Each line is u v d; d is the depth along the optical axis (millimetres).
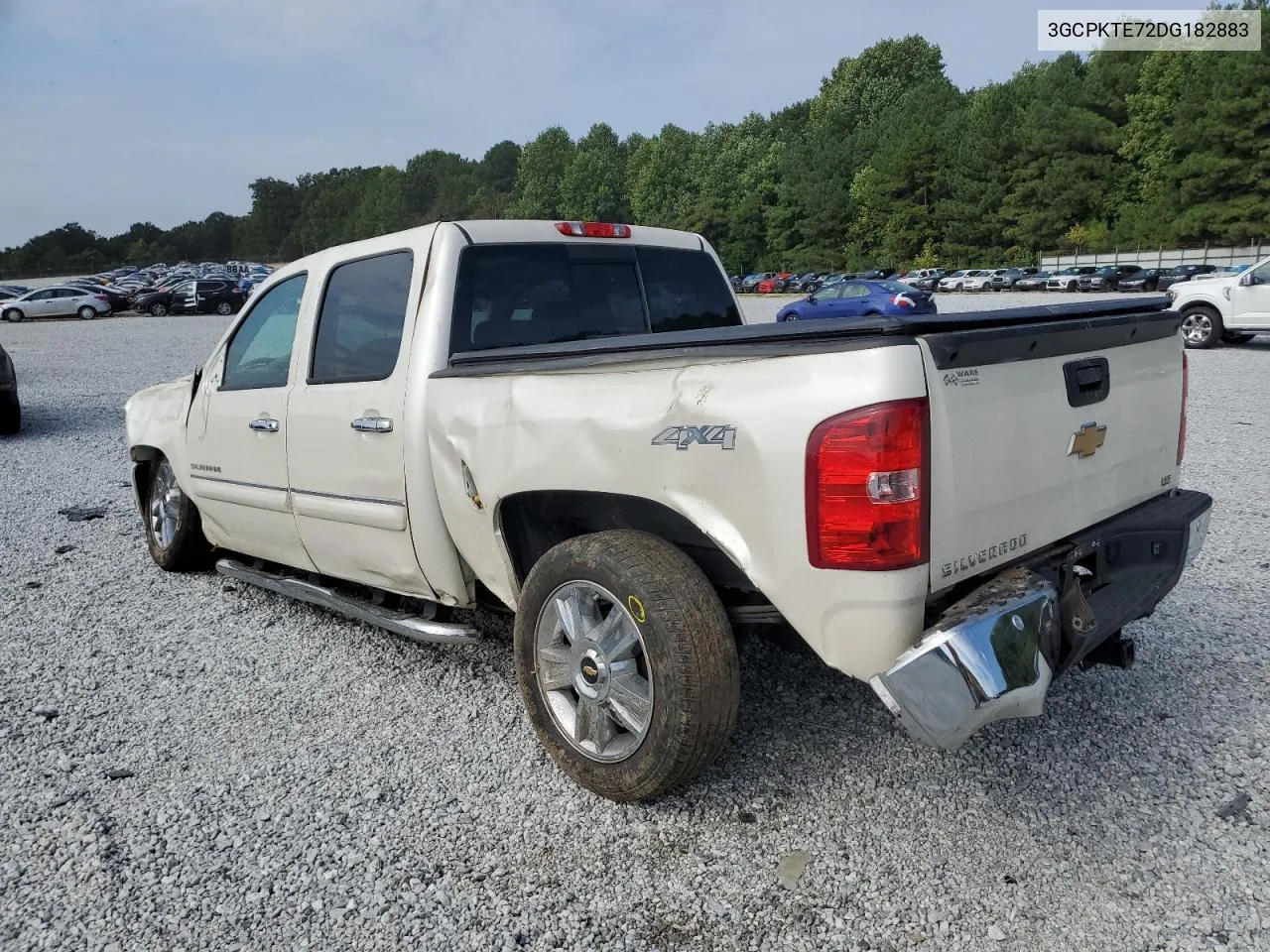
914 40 99750
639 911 2557
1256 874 2635
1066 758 3258
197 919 2562
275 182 183375
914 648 2432
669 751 2777
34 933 2516
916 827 2893
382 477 3742
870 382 2377
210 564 5742
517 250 3865
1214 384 12266
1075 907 2525
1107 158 64875
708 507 2703
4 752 3488
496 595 3594
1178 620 4410
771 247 86188
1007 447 2676
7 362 10852
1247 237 54875
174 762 3398
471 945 2445
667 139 100000
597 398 2963
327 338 4078
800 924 2492
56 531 6730
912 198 74812
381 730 3604
